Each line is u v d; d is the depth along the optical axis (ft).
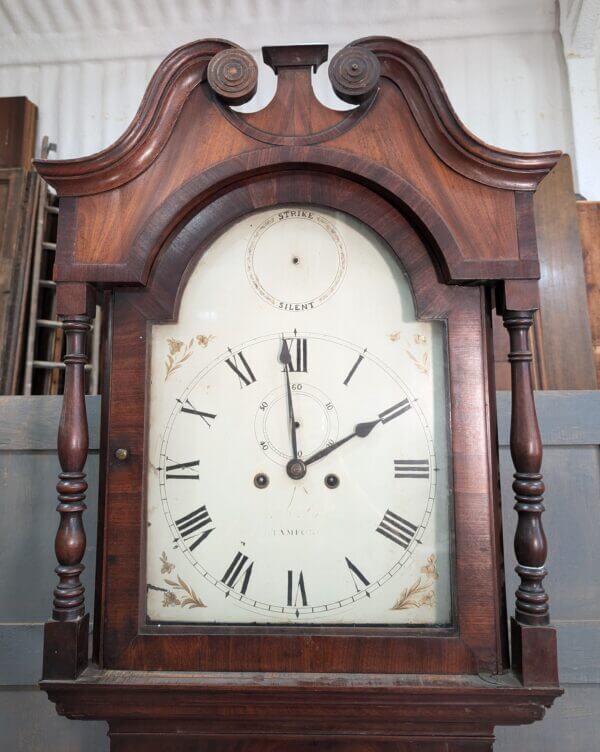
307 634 2.54
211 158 2.75
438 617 2.59
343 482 2.70
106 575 2.60
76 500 2.61
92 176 2.71
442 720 2.48
